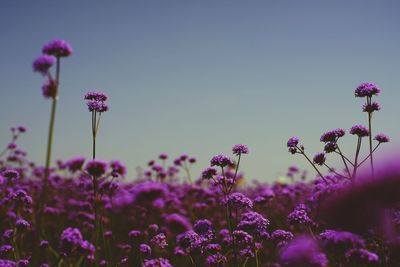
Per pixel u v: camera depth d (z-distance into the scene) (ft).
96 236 3.39
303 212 3.92
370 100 3.92
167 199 5.98
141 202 3.09
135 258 4.54
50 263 4.16
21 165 8.20
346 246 3.11
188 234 3.89
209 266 3.94
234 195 3.97
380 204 2.89
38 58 2.98
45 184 2.95
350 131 4.06
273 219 5.95
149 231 4.79
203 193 6.33
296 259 3.06
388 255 3.48
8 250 4.02
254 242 4.02
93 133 3.64
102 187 4.08
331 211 3.01
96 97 3.79
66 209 7.18
